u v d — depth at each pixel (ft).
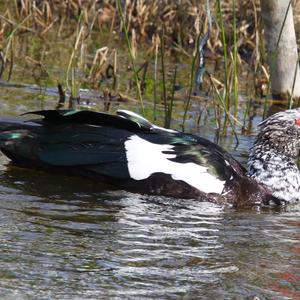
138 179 39.60
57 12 79.87
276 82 59.88
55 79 59.36
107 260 31.09
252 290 29.48
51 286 28.50
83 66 64.03
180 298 28.40
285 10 58.23
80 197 38.42
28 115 48.93
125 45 73.15
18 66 62.39
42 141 40.65
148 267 30.78
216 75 64.85
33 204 36.81
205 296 28.71
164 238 33.99
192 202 39.27
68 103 53.67
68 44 71.56
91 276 29.55
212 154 40.57
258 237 35.24
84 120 41.16
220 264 31.68
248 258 32.55
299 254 33.37
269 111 57.62
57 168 40.60
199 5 72.23
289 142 41.91
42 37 73.41
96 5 79.77
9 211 35.55
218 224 36.60
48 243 32.24
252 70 68.28
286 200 41.27
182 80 62.85
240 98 59.98
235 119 51.03
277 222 37.78
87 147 40.29
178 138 40.86
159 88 60.08
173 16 75.46
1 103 51.52
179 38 73.15
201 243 33.86
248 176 41.63
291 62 59.31
